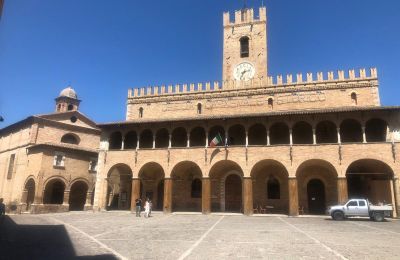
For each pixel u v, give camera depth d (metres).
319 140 39.06
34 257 12.73
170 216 34.50
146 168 42.62
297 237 18.39
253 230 21.92
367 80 40.88
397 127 33.88
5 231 21.06
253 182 39.66
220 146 37.56
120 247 15.07
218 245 15.62
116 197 47.53
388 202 35.28
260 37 49.25
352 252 13.78
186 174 42.47
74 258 12.58
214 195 40.88
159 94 48.28
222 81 46.38
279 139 40.12
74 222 27.64
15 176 47.97
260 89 44.34
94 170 47.34
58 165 43.47
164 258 12.53
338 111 34.59
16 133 51.78
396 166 32.44
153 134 40.69
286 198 38.41
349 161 33.59
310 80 42.78
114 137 44.38
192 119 38.56
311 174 38.34
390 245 15.60
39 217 33.16
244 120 37.94
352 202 30.05
